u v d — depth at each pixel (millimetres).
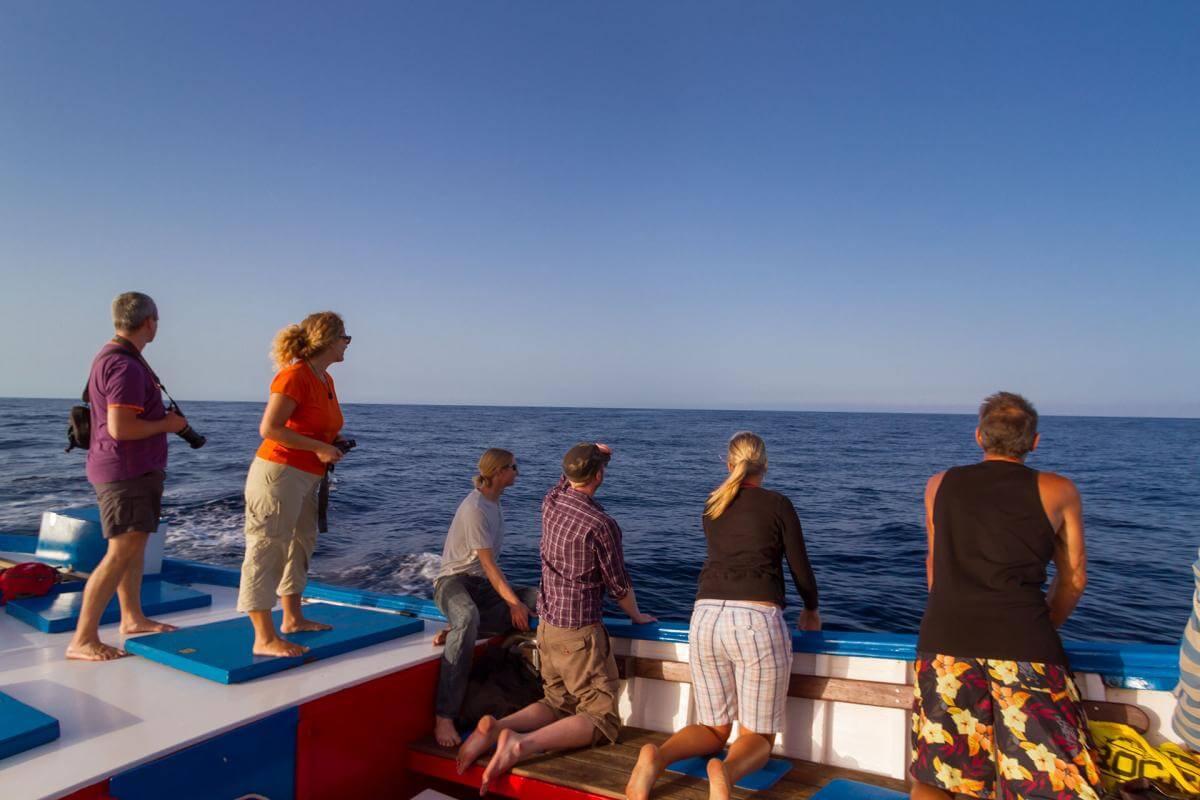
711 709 3102
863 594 9867
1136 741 2656
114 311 3463
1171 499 21812
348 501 17734
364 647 3717
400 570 10352
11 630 3998
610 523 3525
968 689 2428
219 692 3010
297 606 3734
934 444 51281
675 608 8898
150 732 2590
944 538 2631
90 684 3102
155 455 3529
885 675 3184
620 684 3779
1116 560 12555
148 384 3508
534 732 3209
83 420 3471
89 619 3443
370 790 3248
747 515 3180
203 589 5180
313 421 3467
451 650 3562
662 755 2852
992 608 2451
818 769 3170
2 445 30016
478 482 4094
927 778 2453
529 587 4289
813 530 15211
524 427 66188
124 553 3443
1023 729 2314
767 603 3031
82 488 17891
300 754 2920
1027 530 2480
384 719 3328
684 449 41250
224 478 20484
